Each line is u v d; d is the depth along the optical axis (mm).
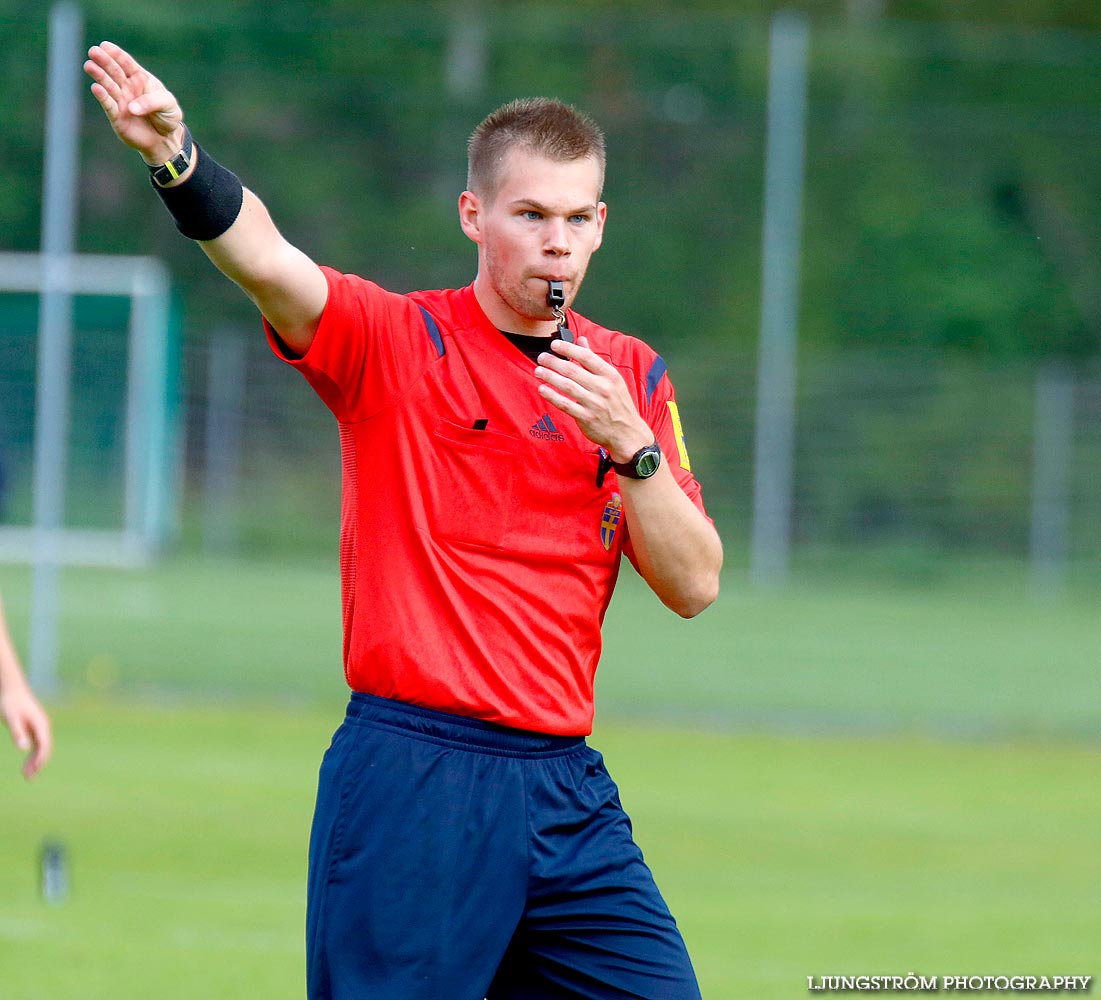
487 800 12805
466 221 13586
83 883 27172
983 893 28359
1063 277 97875
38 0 87562
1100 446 86000
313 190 89625
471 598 12898
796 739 45656
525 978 13414
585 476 13102
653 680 55469
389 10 95875
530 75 91938
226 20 90312
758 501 75812
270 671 54125
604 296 94062
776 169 73875
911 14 112938
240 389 86812
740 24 100312
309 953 13055
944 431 86125
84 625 63312
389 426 13008
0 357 85188
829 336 97125
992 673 59438
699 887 28328
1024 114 99125
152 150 12180
